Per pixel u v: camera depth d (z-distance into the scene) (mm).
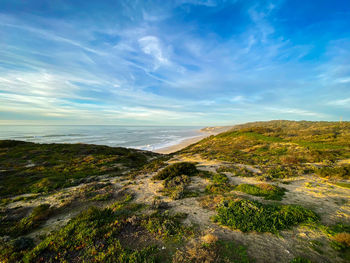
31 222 6914
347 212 6762
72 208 8633
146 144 61906
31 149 26234
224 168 16266
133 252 4605
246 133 44938
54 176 15906
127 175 16469
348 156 20547
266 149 27875
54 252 4785
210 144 39406
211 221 6344
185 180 12586
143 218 6660
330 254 4293
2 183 13828
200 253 4348
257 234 5332
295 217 6164
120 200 9484
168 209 7746
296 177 12883
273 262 4078
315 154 21828
